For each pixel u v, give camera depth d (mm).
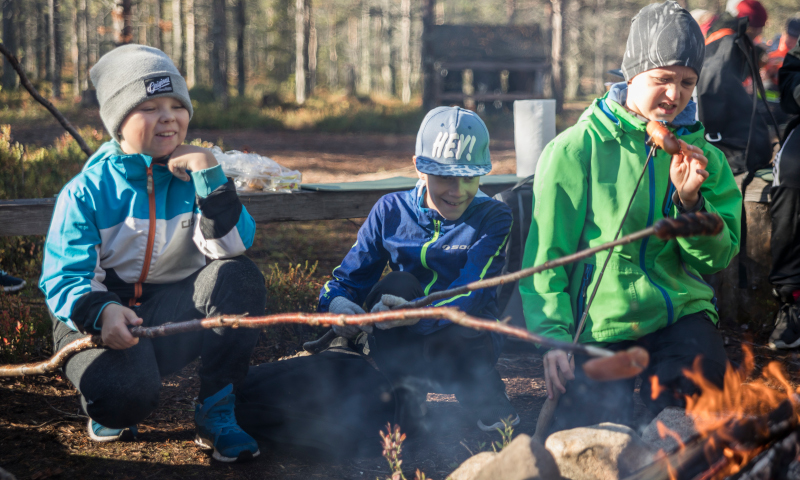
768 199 4277
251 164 4395
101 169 2387
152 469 2367
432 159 2676
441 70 27953
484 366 2727
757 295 4402
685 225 1614
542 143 4535
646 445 1969
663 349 2465
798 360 3770
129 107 2344
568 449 1978
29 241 5516
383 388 2736
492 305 2877
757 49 4926
